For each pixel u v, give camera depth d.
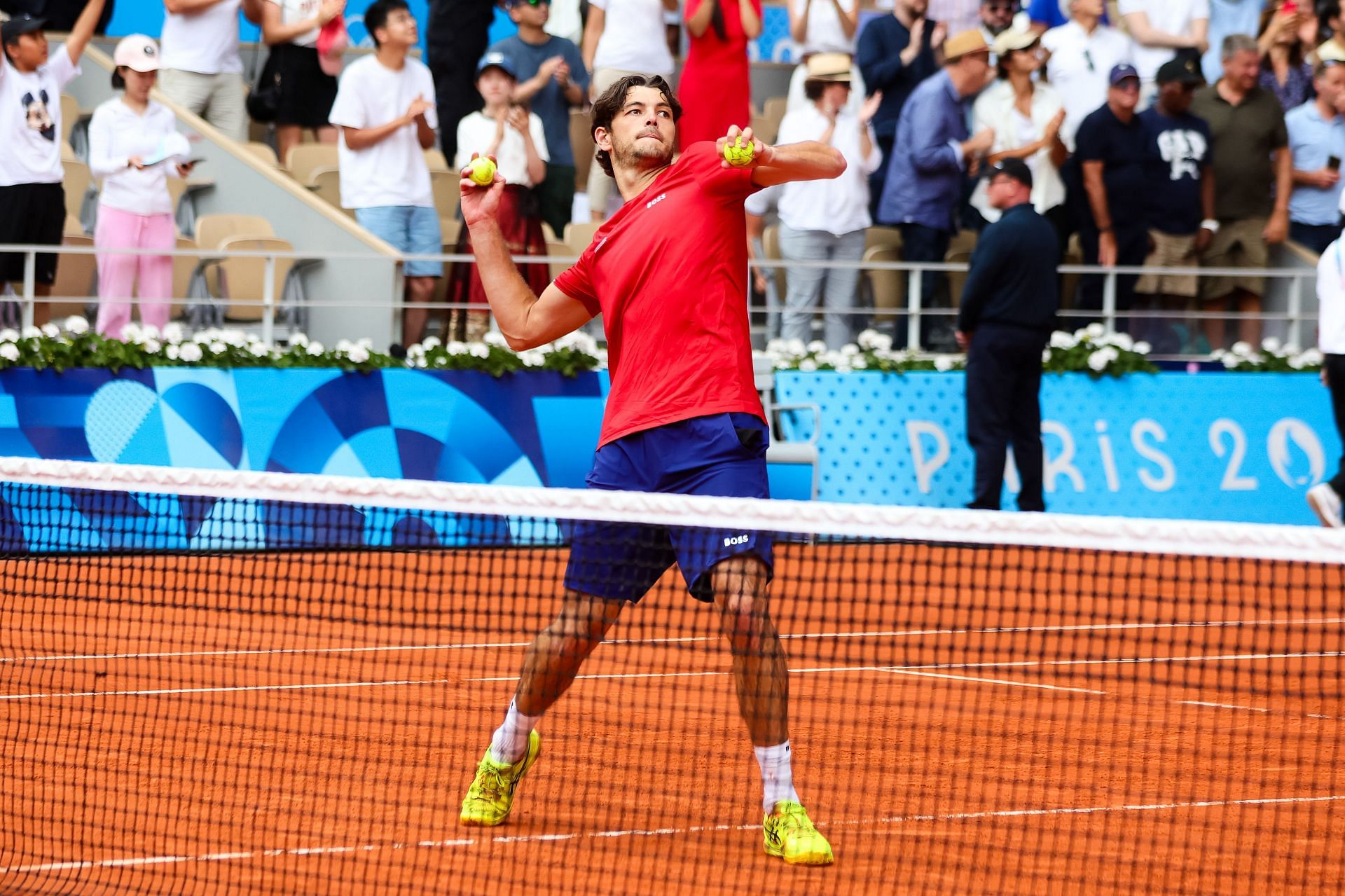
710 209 14.66
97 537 34.28
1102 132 43.41
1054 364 43.22
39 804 15.15
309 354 37.81
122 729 18.56
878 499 41.53
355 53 53.59
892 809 15.21
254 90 48.88
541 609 27.08
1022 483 38.94
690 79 41.34
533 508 13.62
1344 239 33.66
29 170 36.84
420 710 19.88
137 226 38.06
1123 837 14.23
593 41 45.16
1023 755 17.66
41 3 47.03
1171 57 47.53
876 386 41.94
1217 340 45.06
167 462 36.28
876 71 44.31
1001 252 37.34
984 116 44.12
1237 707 20.58
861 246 42.81
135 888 12.69
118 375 35.91
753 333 42.56
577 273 15.54
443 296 40.69
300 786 15.92
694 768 16.86
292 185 41.16
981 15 47.00
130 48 38.03
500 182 16.05
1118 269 43.66
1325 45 46.22
